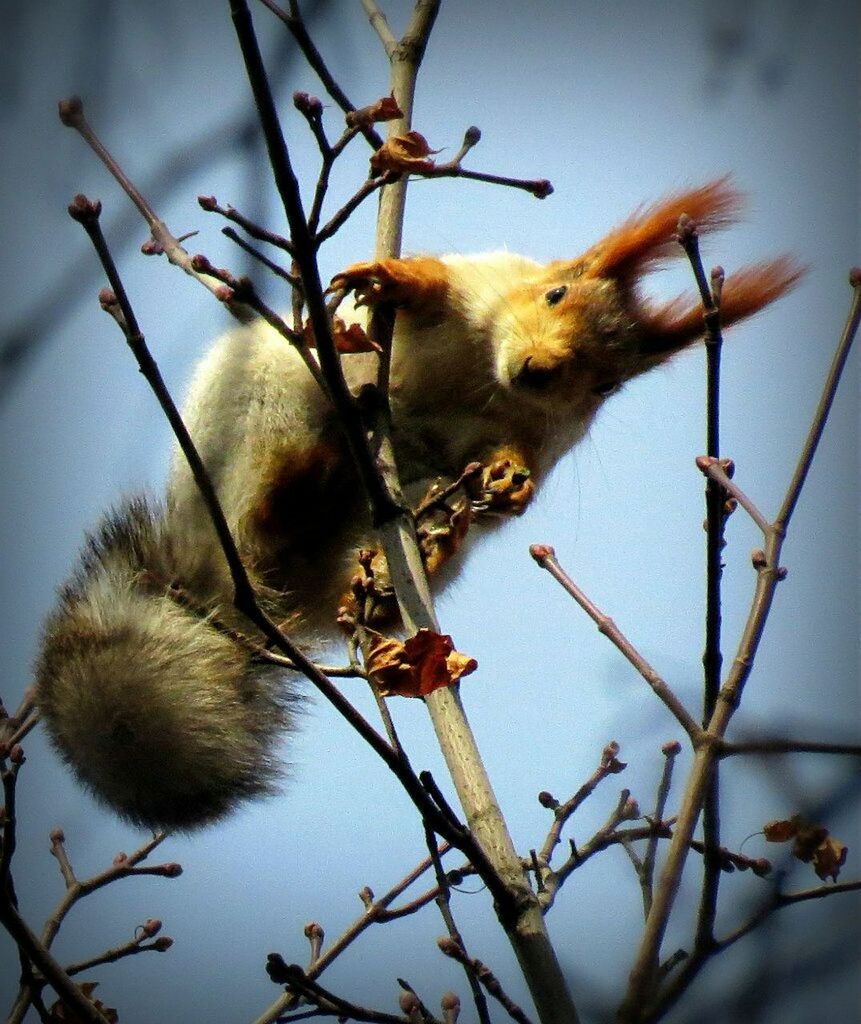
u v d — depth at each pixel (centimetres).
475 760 638
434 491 718
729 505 632
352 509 1011
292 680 991
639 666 595
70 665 897
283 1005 718
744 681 579
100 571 966
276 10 725
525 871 622
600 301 1145
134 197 677
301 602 1021
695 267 607
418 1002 631
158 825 878
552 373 1076
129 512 991
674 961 584
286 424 1006
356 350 718
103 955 757
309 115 630
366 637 637
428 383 1084
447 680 603
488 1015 582
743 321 1031
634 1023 507
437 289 1035
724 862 556
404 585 682
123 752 877
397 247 884
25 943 618
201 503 996
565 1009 564
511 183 684
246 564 992
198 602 959
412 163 644
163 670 898
